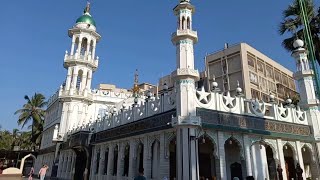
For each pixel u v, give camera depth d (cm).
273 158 2319
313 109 2489
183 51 1939
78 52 4469
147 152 2156
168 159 1952
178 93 1861
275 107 2314
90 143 3198
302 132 2381
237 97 2117
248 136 2072
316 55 2609
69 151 3831
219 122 1905
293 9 2786
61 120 4147
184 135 1745
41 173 2716
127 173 2577
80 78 4506
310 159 2430
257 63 5728
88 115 4391
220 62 5847
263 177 2055
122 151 2539
